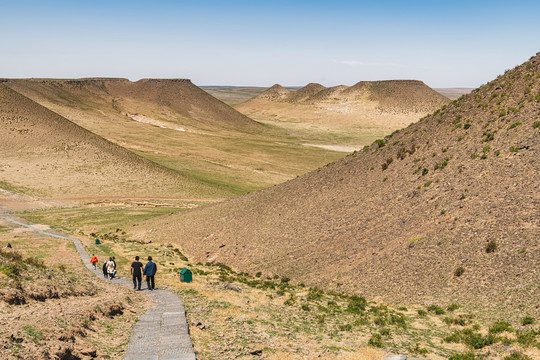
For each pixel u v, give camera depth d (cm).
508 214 2664
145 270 2173
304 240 3794
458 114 4378
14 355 876
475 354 1468
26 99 13762
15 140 11519
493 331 1714
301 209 4519
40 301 1393
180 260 4150
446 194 3306
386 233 3281
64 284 1711
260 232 4372
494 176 3139
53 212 7925
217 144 19762
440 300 2245
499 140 3509
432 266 2578
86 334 1190
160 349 1143
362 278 2777
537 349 1467
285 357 1241
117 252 4338
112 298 1703
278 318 1811
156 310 1641
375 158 4778
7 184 9344
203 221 5519
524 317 1808
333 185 4756
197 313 1686
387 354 1375
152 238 5512
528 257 2238
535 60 4284
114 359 1056
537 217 2503
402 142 4688
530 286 2019
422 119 5059
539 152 3048
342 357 1323
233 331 1470
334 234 3672
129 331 1320
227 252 4206
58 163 10988
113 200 9188
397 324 1905
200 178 12650
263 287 2780
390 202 3728
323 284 2909
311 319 1889
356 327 1814
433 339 1702
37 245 4475
